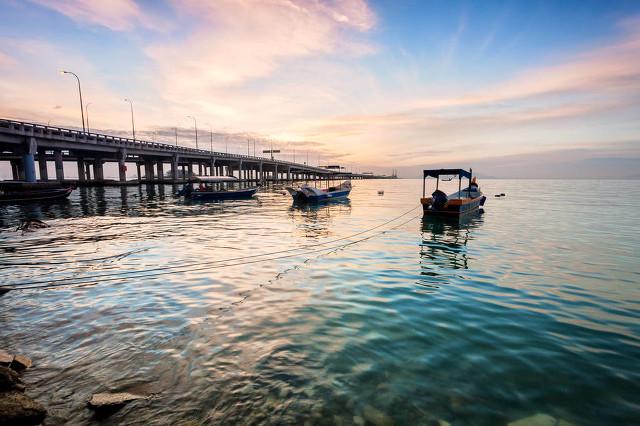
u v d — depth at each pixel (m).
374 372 4.30
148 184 79.88
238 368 4.36
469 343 5.11
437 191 21.91
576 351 4.89
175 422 3.37
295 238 14.61
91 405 3.53
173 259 10.62
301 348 4.90
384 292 7.48
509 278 8.59
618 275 8.84
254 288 7.76
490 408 3.63
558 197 43.34
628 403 3.74
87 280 8.34
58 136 45.03
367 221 20.73
